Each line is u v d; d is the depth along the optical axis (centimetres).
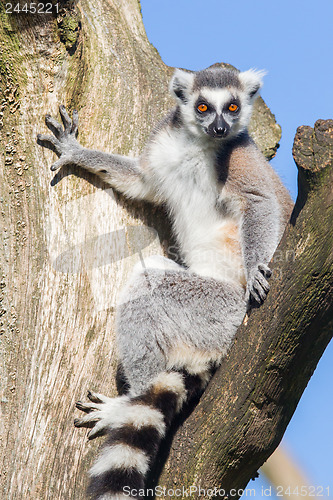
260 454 452
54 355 496
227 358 459
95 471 466
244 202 609
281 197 652
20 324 506
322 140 409
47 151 557
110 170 582
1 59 546
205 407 458
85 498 460
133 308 532
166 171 617
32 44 553
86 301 518
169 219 642
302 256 420
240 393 440
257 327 440
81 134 591
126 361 519
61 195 551
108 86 629
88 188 575
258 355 435
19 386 490
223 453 443
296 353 430
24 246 525
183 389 514
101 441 482
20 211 534
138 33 718
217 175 620
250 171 614
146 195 613
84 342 506
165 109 659
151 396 502
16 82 553
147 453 475
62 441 475
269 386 436
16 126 550
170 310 548
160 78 683
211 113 629
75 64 574
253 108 743
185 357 546
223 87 649
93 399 496
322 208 413
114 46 670
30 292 512
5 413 485
